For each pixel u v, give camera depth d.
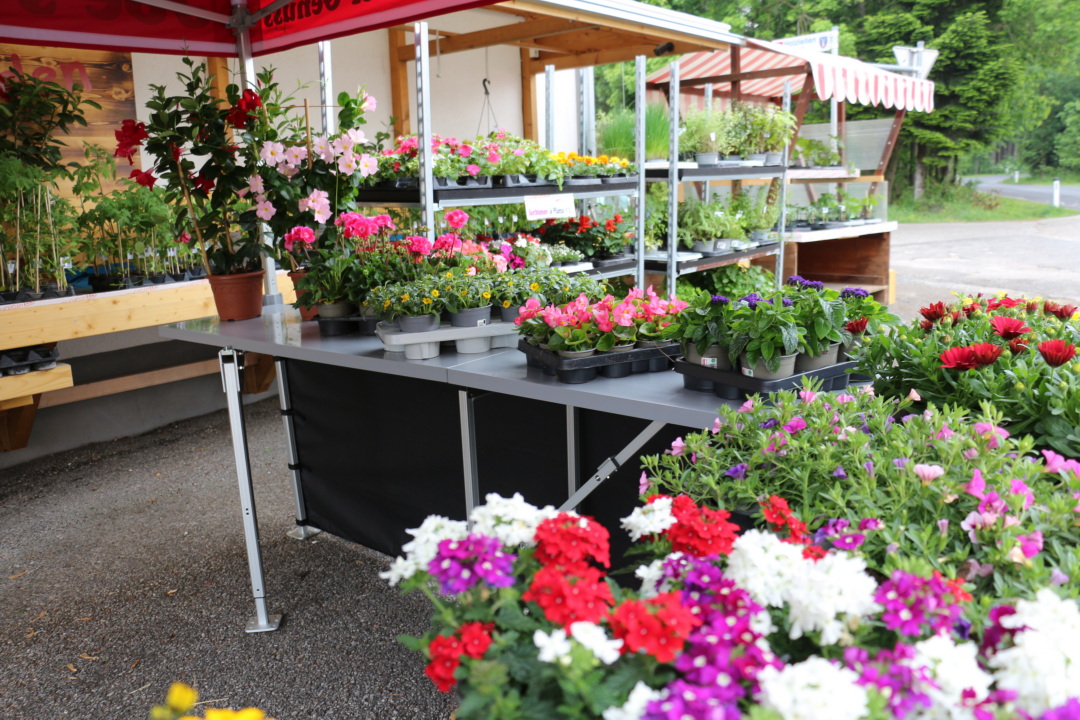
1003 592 1.04
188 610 2.76
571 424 2.36
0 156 3.74
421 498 2.88
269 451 4.46
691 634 0.94
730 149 5.50
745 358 1.81
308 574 2.99
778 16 20.53
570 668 0.87
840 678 0.79
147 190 4.19
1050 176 23.86
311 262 2.73
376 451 2.97
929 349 1.85
